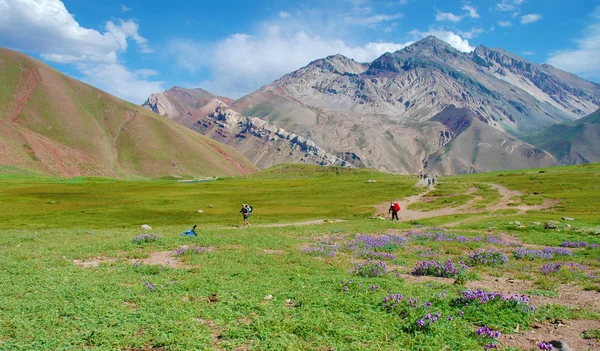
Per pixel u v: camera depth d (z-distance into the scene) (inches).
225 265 892.0
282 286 695.1
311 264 925.8
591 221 2039.9
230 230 1621.6
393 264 968.9
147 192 4773.6
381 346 451.5
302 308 572.1
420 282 761.6
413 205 3393.2
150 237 1275.8
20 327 498.6
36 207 3122.5
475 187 4997.5
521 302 586.6
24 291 653.3
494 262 966.4
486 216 2497.5
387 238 1352.1
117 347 452.1
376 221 2132.1
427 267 848.9
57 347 449.1
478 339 474.9
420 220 2308.1
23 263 879.7
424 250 1167.0
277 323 509.7
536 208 2945.4
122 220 2460.6
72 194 4303.6
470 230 1674.5
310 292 653.3
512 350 443.5
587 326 525.7
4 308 568.1
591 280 787.4
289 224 2044.8
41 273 781.9
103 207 3206.2
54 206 3223.4
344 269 887.7
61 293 641.6
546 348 448.8
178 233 1517.0
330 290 671.1
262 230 1616.6
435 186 5280.5
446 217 2471.7
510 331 506.9
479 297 602.5
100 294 637.3
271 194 4564.5
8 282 707.4
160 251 1101.1
